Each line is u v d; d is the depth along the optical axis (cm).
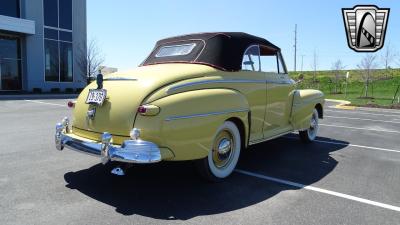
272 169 552
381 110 1791
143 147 375
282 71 652
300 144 770
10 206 375
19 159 566
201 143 425
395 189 467
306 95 721
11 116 1146
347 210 390
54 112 1294
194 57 502
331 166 580
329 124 1157
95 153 406
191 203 398
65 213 361
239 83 503
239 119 489
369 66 3500
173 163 557
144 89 404
